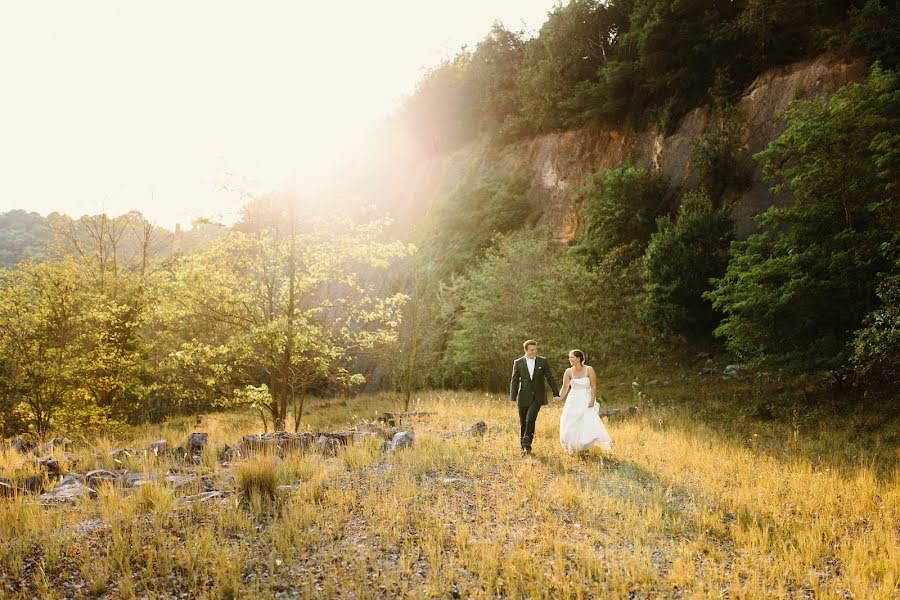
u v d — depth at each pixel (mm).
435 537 5129
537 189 34469
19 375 15570
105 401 17688
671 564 4758
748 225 21141
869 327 10812
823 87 21609
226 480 6797
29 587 4062
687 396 15945
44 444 10039
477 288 24312
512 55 42500
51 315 16516
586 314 20375
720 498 6582
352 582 4188
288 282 13266
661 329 20953
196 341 13234
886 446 9414
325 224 13703
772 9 24062
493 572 4348
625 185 25656
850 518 5969
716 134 24188
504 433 10352
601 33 34000
